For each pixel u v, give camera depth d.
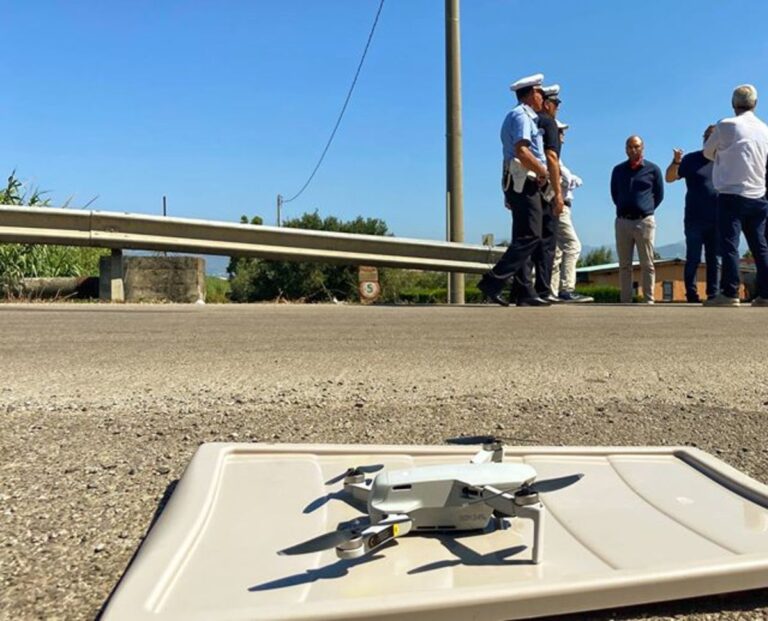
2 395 2.24
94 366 2.85
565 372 2.77
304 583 0.85
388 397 2.25
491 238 9.21
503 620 0.83
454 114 10.95
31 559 1.07
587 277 34.41
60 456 1.58
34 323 4.58
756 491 1.16
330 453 1.33
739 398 2.30
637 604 0.89
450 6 10.84
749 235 6.68
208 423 1.89
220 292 12.05
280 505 1.10
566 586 0.85
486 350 3.41
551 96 6.30
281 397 2.23
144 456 1.59
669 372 2.80
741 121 6.48
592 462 1.33
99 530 1.18
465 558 0.93
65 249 8.80
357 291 14.06
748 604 0.93
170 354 3.22
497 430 1.85
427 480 1.00
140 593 0.81
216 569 0.89
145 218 7.71
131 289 7.92
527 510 0.93
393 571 0.89
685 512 1.10
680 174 8.30
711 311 5.95
